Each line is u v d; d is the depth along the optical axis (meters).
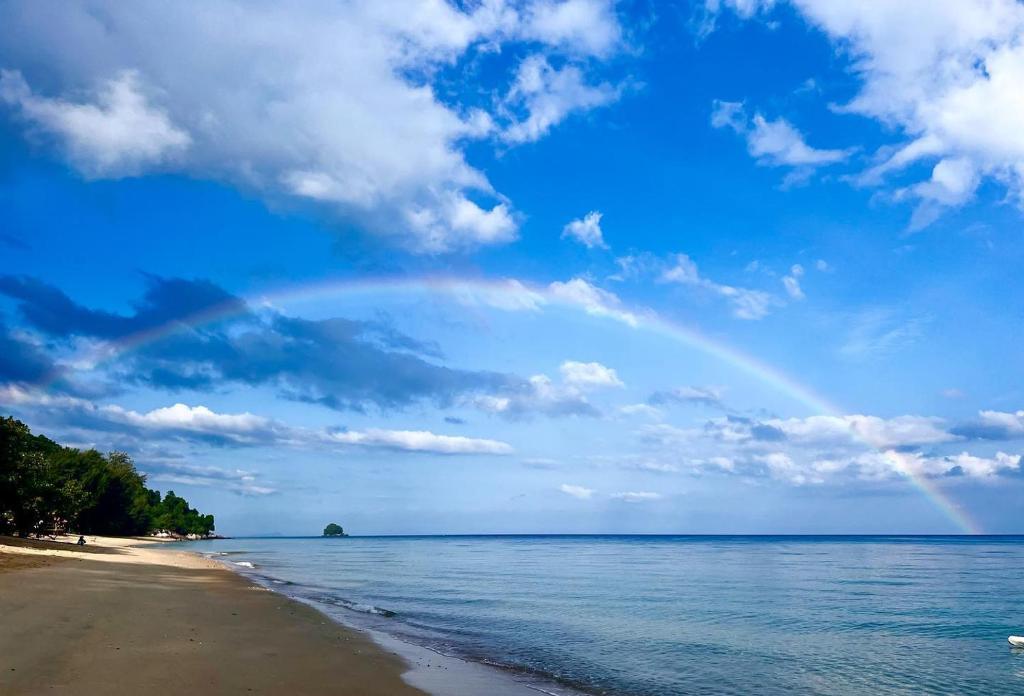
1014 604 51.66
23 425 67.94
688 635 34.31
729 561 127.69
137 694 14.12
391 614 36.88
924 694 22.47
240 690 15.47
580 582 70.62
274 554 139.38
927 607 49.44
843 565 113.06
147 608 28.16
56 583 33.88
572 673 23.23
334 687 16.98
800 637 34.72
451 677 20.31
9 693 13.27
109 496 147.62
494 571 89.56
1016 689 23.52
